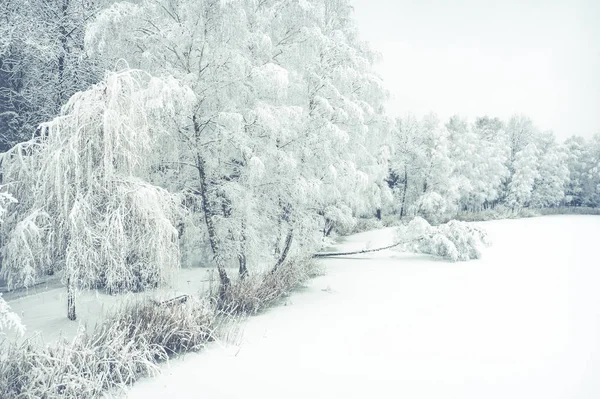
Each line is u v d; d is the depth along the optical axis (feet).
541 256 42.45
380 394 11.69
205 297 20.57
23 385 10.75
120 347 13.48
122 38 20.52
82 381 11.25
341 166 25.66
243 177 23.71
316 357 14.99
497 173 117.91
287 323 19.86
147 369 13.19
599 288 27.48
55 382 11.03
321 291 27.78
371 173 42.55
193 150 22.20
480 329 18.45
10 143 32.45
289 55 24.75
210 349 16.01
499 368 13.66
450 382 12.51
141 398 11.55
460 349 15.71
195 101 18.95
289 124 23.26
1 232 17.58
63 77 33.14
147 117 19.10
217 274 30.53
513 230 64.90
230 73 21.70
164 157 22.43
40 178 16.76
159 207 17.47
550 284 29.07
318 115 25.58
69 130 16.69
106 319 15.92
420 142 93.09
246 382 12.71
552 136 139.33
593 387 11.90
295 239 30.17
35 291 25.66
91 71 33.37
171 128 21.39
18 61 34.24
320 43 24.52
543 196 128.26
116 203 16.89
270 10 23.71
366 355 15.16
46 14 34.22
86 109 16.30
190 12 20.25
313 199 26.84
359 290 27.96
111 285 17.58
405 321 20.01
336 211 33.09
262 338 17.43
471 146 107.65
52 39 33.42
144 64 21.25
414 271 35.63
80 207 16.12
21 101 33.91
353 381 12.71
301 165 25.34
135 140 17.26
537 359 14.47
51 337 15.93
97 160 17.12
